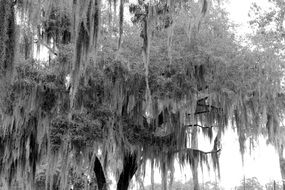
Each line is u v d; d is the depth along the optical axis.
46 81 13.66
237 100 13.79
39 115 14.08
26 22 9.19
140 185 15.37
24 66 13.26
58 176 16.55
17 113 13.31
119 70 13.34
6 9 6.89
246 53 13.72
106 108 13.62
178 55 13.28
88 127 13.31
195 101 13.80
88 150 13.54
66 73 13.66
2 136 14.82
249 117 15.03
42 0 9.80
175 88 13.33
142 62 13.36
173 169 14.79
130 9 15.16
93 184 19.64
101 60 13.27
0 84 7.11
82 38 9.46
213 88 13.83
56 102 13.95
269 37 15.26
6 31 6.87
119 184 15.79
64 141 13.32
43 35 15.20
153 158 14.92
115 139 13.98
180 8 13.14
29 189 15.29
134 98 13.73
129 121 14.27
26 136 14.95
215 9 14.72
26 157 14.77
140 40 14.12
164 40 13.90
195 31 13.77
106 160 14.62
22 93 13.30
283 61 14.27
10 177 15.49
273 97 14.19
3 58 6.80
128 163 15.78
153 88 13.36
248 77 13.80
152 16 12.20
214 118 15.34
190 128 15.56
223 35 14.33
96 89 13.87
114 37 14.51
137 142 14.37
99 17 9.25
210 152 15.39
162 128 15.24
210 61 13.39
